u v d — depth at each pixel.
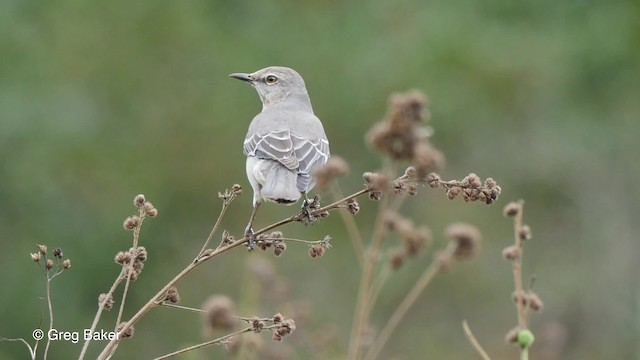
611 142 19.92
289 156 8.98
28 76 19.09
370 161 19.62
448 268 7.01
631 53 19.95
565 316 18.72
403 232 6.41
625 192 19.81
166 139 19.53
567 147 19.94
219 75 20.05
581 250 19.47
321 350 10.21
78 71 19.47
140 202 6.98
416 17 20.42
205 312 6.59
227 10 20.97
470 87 19.72
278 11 20.84
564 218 19.83
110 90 19.59
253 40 20.39
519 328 7.21
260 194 8.70
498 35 19.97
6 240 18.19
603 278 19.12
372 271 6.50
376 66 19.84
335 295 17.97
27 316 17.36
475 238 6.96
